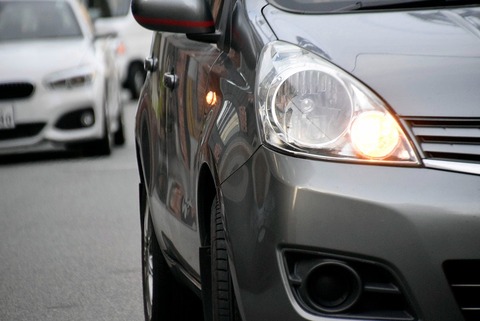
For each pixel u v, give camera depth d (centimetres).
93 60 2777
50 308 1329
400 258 756
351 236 760
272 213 776
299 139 784
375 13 896
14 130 2708
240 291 803
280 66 813
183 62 1043
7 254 1644
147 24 962
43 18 2912
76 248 1659
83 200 2095
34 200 2122
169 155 1058
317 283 775
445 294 757
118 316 1281
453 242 753
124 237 1728
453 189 759
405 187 761
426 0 919
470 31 844
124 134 3000
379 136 775
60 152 2878
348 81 796
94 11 4772
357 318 771
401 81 795
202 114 928
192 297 1145
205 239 932
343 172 769
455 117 775
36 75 2711
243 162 808
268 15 896
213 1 1011
